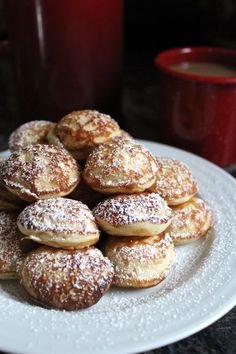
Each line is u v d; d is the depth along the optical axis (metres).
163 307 0.27
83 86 0.44
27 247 0.31
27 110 0.46
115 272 0.30
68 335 0.26
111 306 0.29
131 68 0.61
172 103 0.41
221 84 0.39
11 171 0.31
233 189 0.37
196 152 0.43
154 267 0.30
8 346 0.25
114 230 0.30
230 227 0.34
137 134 0.48
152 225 0.30
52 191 0.30
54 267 0.28
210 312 0.27
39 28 0.41
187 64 0.45
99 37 0.42
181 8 0.58
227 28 0.57
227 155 0.42
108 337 0.26
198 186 0.38
